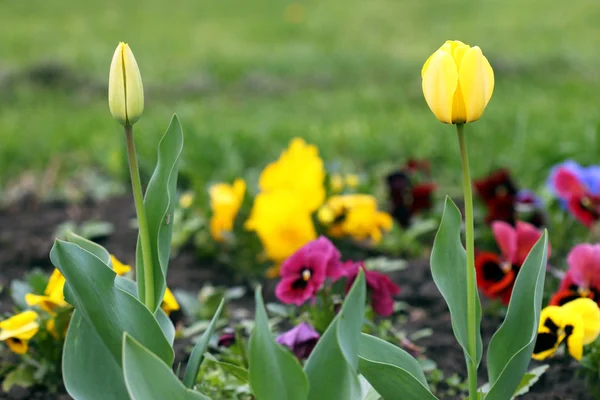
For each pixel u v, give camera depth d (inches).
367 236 197.9
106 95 470.9
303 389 74.4
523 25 693.9
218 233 188.7
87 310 81.0
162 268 87.2
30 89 479.8
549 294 147.9
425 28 719.1
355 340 77.2
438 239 87.4
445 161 268.4
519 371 82.3
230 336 123.4
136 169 86.0
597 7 753.0
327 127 320.5
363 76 506.9
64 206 243.3
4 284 183.5
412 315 161.6
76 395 80.8
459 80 77.5
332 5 844.0
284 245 176.9
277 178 191.9
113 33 721.0
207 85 484.7
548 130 284.5
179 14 828.6
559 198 190.1
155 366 73.7
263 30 720.3
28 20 797.9
